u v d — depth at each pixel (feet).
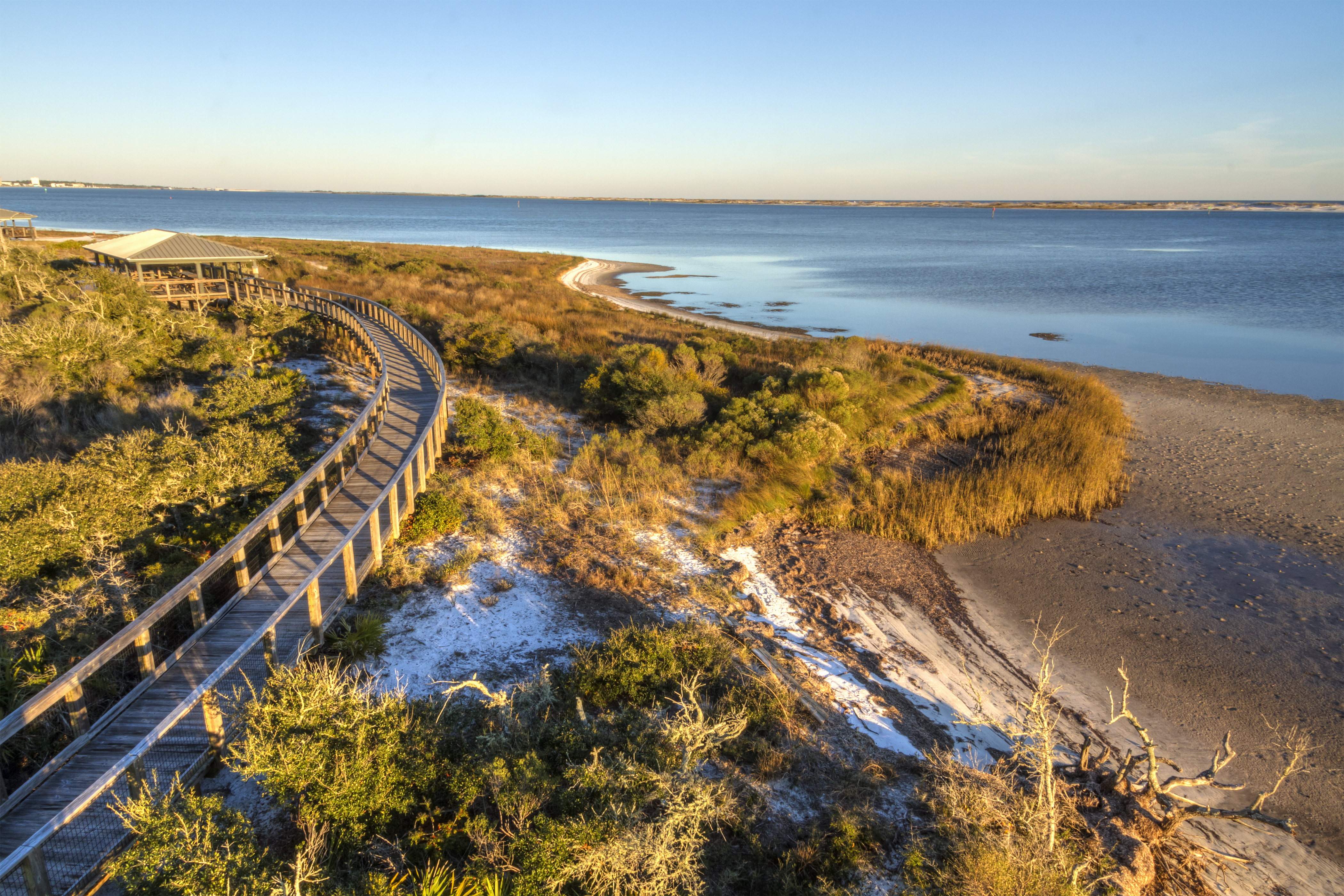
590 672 24.26
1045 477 49.42
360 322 68.54
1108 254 295.48
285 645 23.44
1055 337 116.37
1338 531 45.03
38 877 13.43
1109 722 27.32
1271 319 133.18
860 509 44.73
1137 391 80.64
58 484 29.19
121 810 15.03
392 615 28.07
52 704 16.25
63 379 47.24
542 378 67.97
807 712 24.53
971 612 35.09
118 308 61.57
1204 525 45.80
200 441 36.91
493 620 28.68
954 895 16.21
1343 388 83.87
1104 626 34.19
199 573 22.21
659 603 31.65
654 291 165.07
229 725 19.21
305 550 30.35
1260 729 27.25
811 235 440.86
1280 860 21.13
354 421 50.57
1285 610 35.88
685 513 41.52
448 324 79.92
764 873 17.46
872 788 20.97
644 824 16.74
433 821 16.87
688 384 58.95
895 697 27.43
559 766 19.43
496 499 40.24
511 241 342.23
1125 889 18.02
